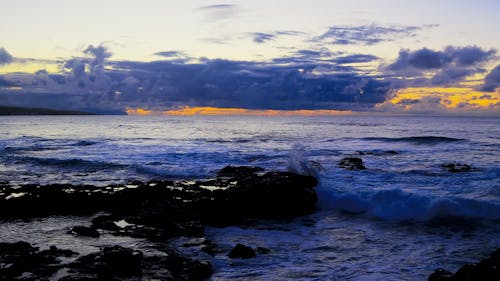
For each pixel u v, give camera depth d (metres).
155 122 127.44
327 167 24.94
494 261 7.83
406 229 12.72
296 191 15.28
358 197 15.54
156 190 16.52
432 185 19.06
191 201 15.09
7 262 8.41
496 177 20.61
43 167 26.81
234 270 9.12
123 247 9.26
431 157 31.17
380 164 27.22
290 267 9.34
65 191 16.98
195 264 8.94
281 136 56.25
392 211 14.35
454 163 26.61
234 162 28.92
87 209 15.16
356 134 60.00
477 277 7.39
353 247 10.95
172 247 10.65
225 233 12.50
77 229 11.68
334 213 15.09
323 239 11.78
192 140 48.81
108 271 8.11
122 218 13.38
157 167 25.72
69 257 9.06
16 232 11.91
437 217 13.68
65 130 73.94
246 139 50.44
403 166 26.03
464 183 19.30
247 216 14.59
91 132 66.88
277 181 15.88
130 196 15.95
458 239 11.52
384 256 10.14
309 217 14.61
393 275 8.80
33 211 14.70
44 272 7.99
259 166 27.09
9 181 21.81
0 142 46.09
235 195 15.09
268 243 11.38
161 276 8.22
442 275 7.69
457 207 13.72
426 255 10.16
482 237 11.62
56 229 12.29
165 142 45.84
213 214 14.15
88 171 25.28
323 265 9.48
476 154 32.78
